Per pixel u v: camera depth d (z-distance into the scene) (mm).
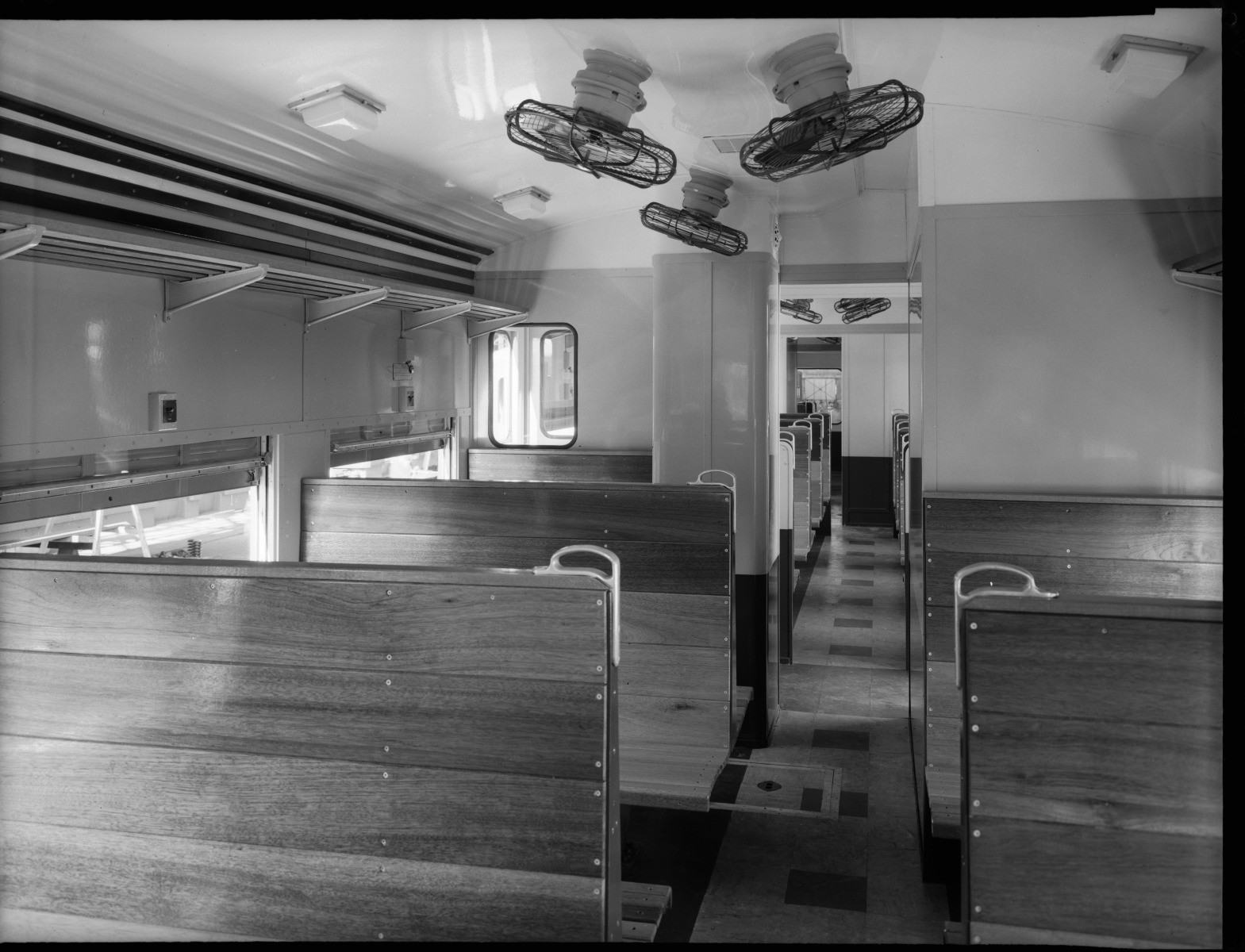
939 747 4055
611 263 6305
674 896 3832
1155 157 4027
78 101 3012
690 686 4320
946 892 3854
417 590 2377
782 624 7457
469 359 6477
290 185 4188
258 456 4328
